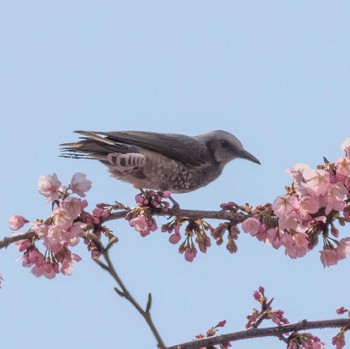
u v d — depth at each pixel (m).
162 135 17.03
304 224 11.48
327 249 11.76
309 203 11.15
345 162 11.30
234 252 12.11
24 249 11.70
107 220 12.02
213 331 11.80
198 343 11.40
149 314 6.75
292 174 11.44
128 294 6.75
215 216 12.11
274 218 11.70
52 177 11.32
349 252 11.75
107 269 6.74
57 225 11.16
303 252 11.63
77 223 11.28
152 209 12.53
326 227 11.77
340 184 11.15
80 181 11.36
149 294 6.76
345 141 11.59
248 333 11.49
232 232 12.10
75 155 14.88
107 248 6.77
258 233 11.70
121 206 12.25
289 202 11.16
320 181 11.17
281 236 11.61
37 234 11.45
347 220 11.62
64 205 11.19
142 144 16.52
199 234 12.47
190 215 12.33
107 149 15.06
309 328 11.44
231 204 12.22
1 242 11.51
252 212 12.05
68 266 11.77
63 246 11.66
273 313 11.66
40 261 11.70
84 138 14.94
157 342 6.70
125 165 15.22
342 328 11.49
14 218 11.70
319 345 11.48
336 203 11.14
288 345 11.44
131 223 12.04
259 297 11.84
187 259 12.51
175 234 12.50
